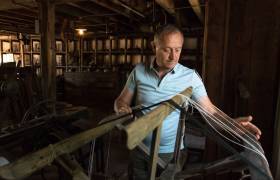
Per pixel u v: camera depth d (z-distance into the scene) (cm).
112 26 616
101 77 598
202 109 101
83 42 709
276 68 157
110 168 251
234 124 105
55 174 250
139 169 120
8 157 142
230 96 169
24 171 57
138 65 137
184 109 86
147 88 128
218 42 166
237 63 165
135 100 138
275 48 156
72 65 696
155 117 69
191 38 583
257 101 163
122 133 55
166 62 117
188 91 103
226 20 162
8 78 438
